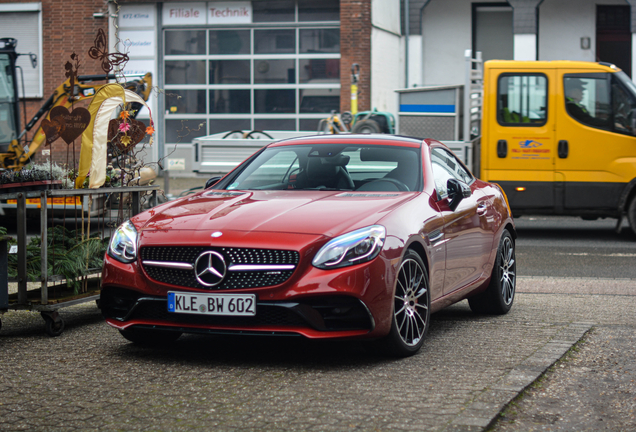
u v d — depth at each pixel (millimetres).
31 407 3848
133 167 6910
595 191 11836
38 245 6082
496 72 12062
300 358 4887
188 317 4633
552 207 12016
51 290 6281
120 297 4867
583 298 7398
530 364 4680
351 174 5695
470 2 26297
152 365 4723
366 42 22797
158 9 23734
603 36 25703
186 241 4617
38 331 5820
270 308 4492
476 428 3490
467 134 13055
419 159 5809
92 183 6281
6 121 13406
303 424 3561
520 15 23781
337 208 4902
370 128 17750
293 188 5633
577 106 11836
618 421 3703
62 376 4453
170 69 23922
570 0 25703
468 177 6750
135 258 4797
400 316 4852
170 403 3906
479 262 6141
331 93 23469
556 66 11891
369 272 4508
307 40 23438
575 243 11820
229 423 3582
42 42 23812
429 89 13328
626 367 4680
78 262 6000
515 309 6852
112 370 4598
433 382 4285
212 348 5203
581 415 3783
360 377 4406
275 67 23641
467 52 12969
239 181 5863
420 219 5109
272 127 23812
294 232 4578
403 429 3477
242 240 4535
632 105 11672
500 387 4160
